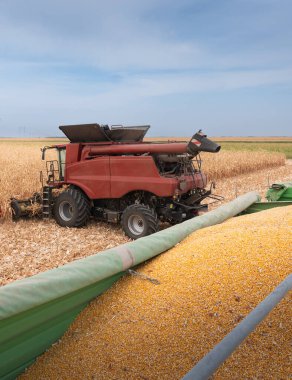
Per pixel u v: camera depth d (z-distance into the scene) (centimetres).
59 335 304
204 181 895
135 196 848
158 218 855
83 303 321
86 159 891
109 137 884
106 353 280
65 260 699
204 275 341
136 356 274
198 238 438
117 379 258
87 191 886
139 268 378
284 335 266
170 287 336
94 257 317
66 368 273
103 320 313
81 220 909
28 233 890
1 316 231
